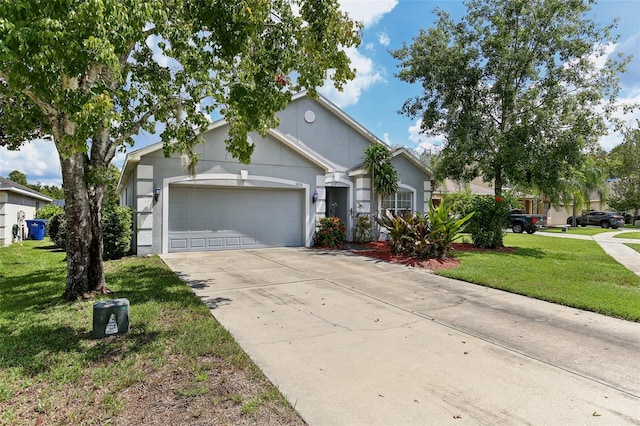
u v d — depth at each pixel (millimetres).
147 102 6863
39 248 14562
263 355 4070
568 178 13125
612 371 3818
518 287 7344
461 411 3029
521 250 13539
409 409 3041
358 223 14812
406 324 5242
